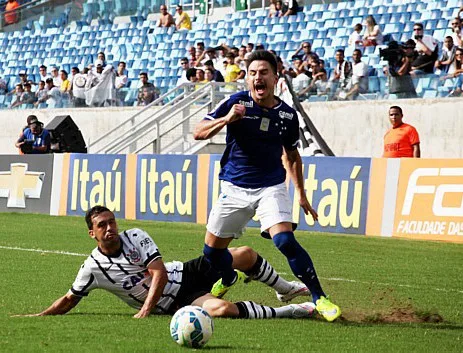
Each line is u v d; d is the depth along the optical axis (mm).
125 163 38281
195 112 44531
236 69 47531
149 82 53000
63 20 66750
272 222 15031
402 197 30062
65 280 20844
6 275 21656
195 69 47688
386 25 49875
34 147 44625
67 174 40844
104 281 15344
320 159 31984
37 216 40344
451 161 28953
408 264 24562
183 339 12812
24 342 13227
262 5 58875
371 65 46156
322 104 44719
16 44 68625
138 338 13531
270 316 15516
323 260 25266
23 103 58438
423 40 42562
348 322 15594
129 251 15141
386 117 42406
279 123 15203
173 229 33812
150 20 63188
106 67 54250
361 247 28125
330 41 51750
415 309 17391
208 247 15570
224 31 58062
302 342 13516
